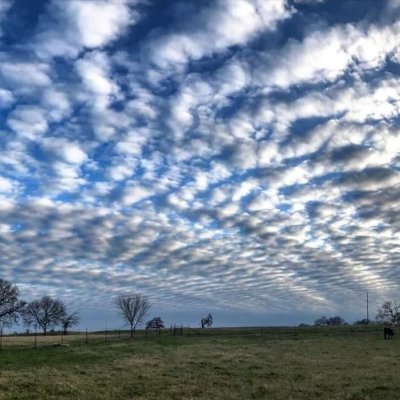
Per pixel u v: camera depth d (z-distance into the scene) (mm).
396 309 153500
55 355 47656
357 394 25219
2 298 105312
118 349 56656
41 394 25125
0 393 25359
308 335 87688
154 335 104812
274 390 26656
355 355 47344
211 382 29766
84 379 30750
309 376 32188
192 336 95250
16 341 78875
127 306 113875
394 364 39000
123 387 27703
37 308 141875
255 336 88812
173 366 38844
